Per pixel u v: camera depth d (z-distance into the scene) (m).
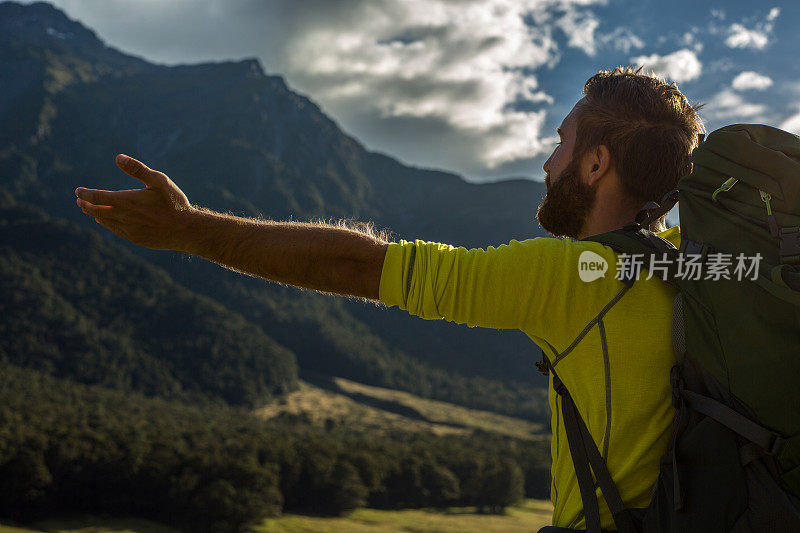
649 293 1.20
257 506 70.50
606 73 1.49
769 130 1.29
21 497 67.38
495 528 79.31
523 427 198.25
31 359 178.62
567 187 1.45
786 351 1.04
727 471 1.08
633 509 1.17
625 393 1.19
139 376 188.00
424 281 1.18
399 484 91.75
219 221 1.22
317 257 1.20
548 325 1.22
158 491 72.88
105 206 1.18
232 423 141.25
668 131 1.38
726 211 1.18
